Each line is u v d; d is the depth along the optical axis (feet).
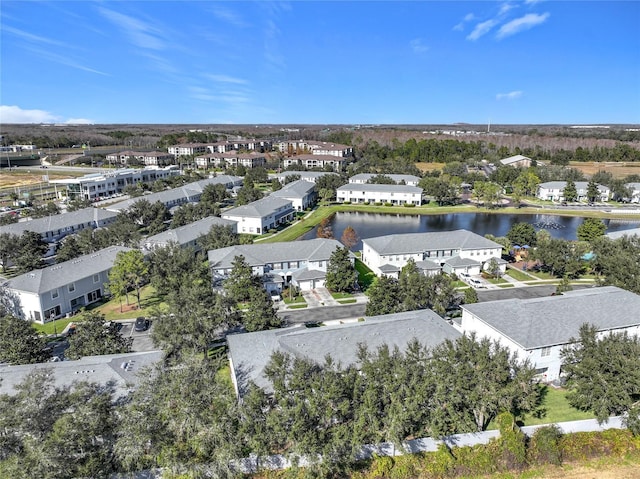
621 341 113.09
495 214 399.24
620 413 109.19
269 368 108.27
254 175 542.57
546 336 131.54
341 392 95.30
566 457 100.73
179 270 189.47
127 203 359.66
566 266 221.05
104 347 129.90
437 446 99.19
